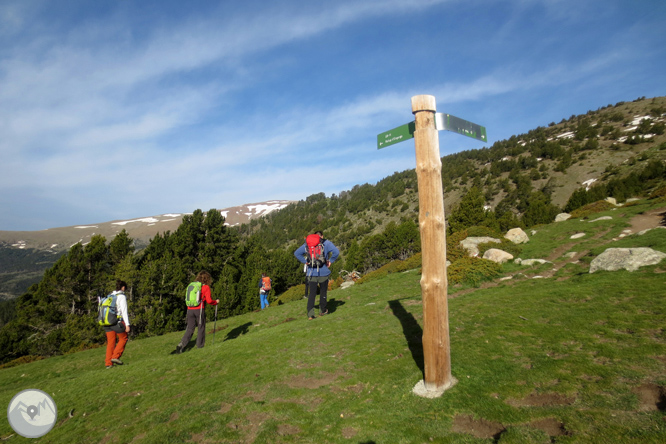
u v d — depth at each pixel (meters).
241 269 44.66
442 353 4.38
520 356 4.99
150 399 5.95
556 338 5.41
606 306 6.54
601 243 15.05
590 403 3.46
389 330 7.71
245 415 4.74
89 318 27.05
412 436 3.58
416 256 20.92
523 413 3.54
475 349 5.52
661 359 4.09
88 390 7.05
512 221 40.94
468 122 5.06
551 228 21.69
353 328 8.44
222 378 6.38
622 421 3.06
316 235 10.75
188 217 43.38
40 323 29.69
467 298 10.17
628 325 5.38
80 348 25.19
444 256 4.45
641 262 9.47
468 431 3.49
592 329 5.50
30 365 14.41
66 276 30.53
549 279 11.20
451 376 4.68
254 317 16.52
